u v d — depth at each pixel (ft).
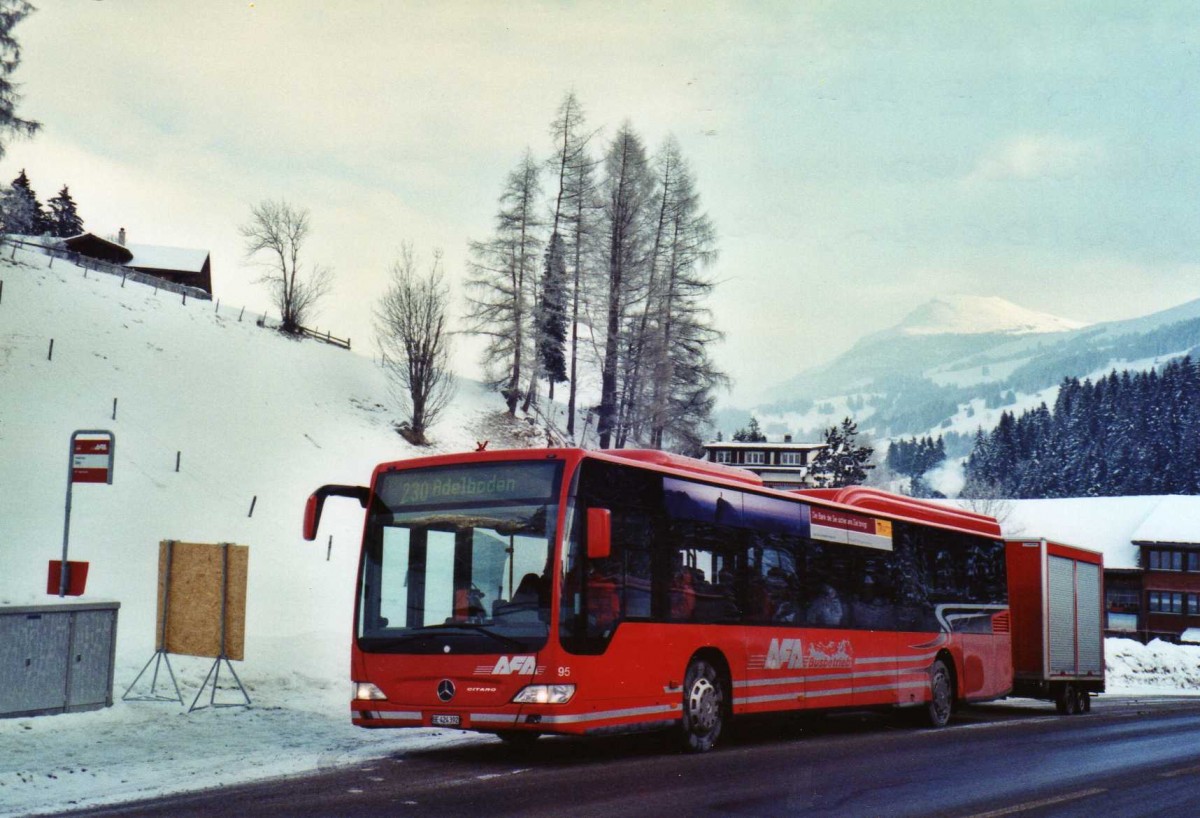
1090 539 321.32
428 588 41.88
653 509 44.57
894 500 63.62
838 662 55.11
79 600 46.55
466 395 276.82
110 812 29.50
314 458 199.00
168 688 52.65
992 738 55.77
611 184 250.37
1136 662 135.44
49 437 164.96
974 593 69.77
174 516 150.20
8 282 223.71
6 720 43.01
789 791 35.60
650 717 43.09
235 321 265.34
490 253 253.85
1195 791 38.17
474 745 46.57
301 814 29.48
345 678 61.05
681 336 246.88
